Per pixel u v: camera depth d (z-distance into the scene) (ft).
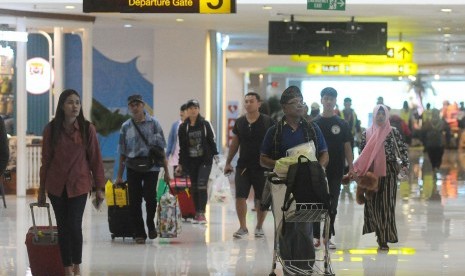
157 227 58.65
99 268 47.26
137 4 69.77
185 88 105.40
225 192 85.71
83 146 42.57
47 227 45.11
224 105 158.40
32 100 100.78
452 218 72.02
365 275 45.55
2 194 77.56
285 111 43.98
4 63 90.02
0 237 58.95
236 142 58.54
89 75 91.61
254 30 108.27
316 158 42.91
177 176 68.90
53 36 101.35
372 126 54.13
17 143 87.30
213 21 96.63
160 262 49.32
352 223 68.03
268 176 41.86
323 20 97.71
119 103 105.70
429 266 48.42
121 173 56.90
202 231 63.00
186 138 67.05
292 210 41.14
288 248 42.65
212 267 47.75
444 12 86.33
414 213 75.61
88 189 42.75
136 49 105.50
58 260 43.62
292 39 92.17
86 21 90.58
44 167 42.45
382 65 148.77
